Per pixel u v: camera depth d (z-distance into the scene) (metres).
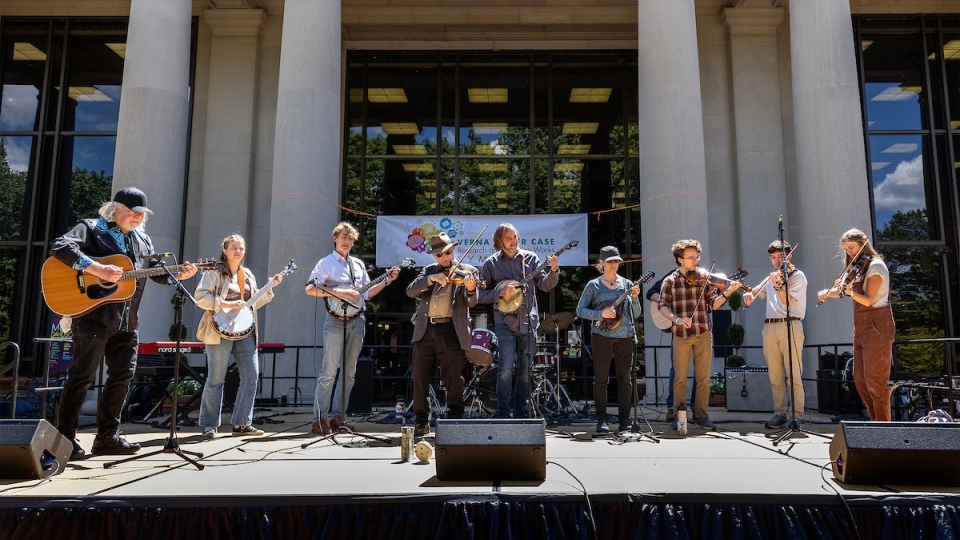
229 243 6.22
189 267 4.86
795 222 13.46
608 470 4.13
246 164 13.79
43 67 14.40
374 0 14.09
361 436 5.73
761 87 13.86
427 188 14.36
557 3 14.16
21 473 3.81
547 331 8.34
